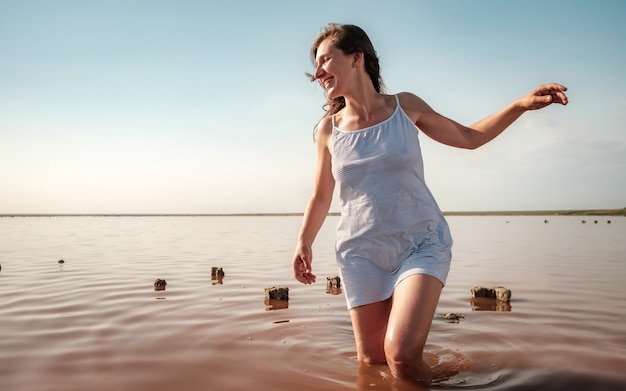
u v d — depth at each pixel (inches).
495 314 194.2
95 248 534.3
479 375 122.0
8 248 531.8
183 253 471.2
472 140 128.6
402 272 119.9
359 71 131.6
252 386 115.6
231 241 665.0
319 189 143.2
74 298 229.6
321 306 213.2
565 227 1091.3
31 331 169.0
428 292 113.3
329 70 129.7
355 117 134.3
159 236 804.6
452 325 176.1
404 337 110.5
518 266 348.2
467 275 304.7
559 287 256.8
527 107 120.6
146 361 135.6
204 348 148.1
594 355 138.4
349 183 129.7
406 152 124.3
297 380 119.3
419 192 125.7
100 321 183.6
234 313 197.8
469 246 544.1
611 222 1470.2
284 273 322.3
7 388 116.3
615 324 175.5
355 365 130.1
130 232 960.9
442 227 126.5
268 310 204.2
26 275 308.7
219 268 308.0
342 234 133.2
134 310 203.2
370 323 128.9
